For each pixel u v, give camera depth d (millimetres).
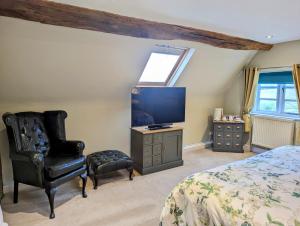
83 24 2451
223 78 4809
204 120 5133
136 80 3719
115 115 3814
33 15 2205
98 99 3584
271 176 1759
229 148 4809
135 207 2656
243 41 3811
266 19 2768
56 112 3086
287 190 1524
